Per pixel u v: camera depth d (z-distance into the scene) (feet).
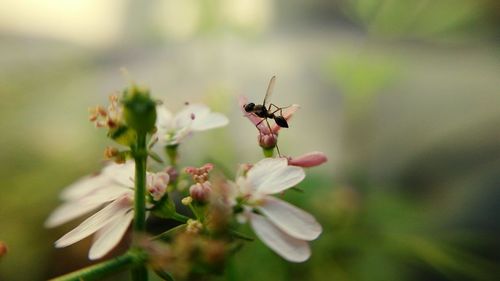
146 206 0.17
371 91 0.40
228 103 0.35
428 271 0.32
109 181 0.18
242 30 0.44
